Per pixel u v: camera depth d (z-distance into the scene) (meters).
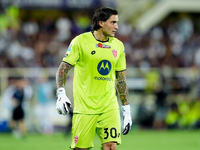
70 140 50.56
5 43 69.56
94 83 21.48
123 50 22.45
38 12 81.94
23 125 52.47
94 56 21.41
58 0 76.50
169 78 65.94
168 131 62.56
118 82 22.73
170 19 86.56
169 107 64.69
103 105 21.42
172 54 75.75
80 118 21.33
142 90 64.69
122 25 77.88
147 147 43.38
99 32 21.69
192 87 66.62
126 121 22.69
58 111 21.20
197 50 79.25
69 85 47.19
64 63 21.45
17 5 75.31
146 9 83.81
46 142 48.38
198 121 65.62
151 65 70.75
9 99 59.09
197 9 84.38
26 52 69.38
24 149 41.69
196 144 46.19
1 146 44.47
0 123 59.75
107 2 77.12
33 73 61.28
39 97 59.75
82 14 76.62
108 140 21.22
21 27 75.31
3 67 65.25
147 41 77.12
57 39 74.56
